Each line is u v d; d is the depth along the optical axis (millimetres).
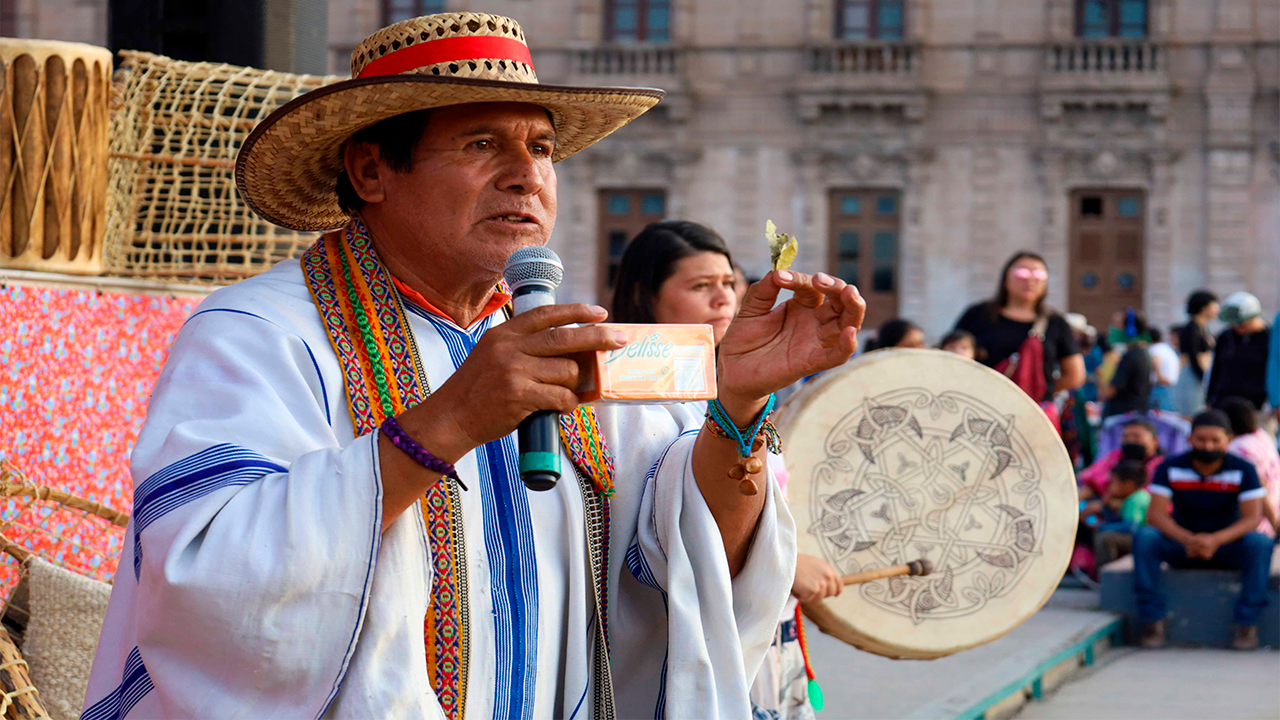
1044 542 3156
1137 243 22719
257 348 1552
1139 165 22562
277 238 3168
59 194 2705
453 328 1718
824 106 23062
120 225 3043
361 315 1631
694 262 3008
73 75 2715
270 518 1369
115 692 1564
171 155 3070
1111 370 13266
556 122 1893
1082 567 7996
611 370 1411
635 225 23609
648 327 1441
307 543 1354
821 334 1604
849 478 3086
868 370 3143
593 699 1692
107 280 2852
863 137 23047
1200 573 6883
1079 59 22531
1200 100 22453
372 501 1376
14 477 2541
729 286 3080
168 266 3090
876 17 23078
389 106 1601
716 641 1664
